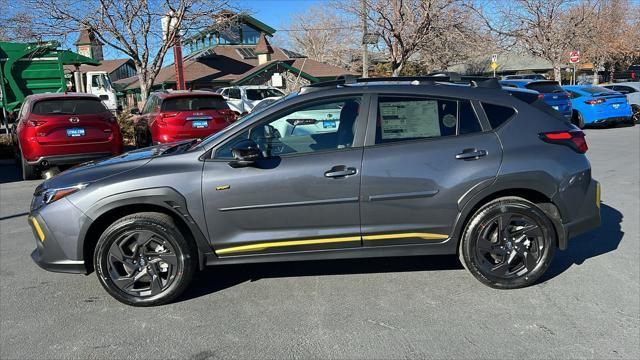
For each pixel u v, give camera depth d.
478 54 27.84
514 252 3.89
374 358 3.05
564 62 29.33
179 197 3.70
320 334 3.36
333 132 3.88
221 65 33.03
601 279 4.10
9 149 12.19
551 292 3.89
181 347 3.25
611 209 6.12
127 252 3.80
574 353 3.06
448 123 3.89
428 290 4.00
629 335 3.24
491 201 3.87
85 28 13.98
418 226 3.83
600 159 9.77
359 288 4.08
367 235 3.84
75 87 18.73
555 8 25.73
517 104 3.96
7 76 13.44
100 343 3.32
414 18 21.97
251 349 3.20
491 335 3.29
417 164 3.77
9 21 13.55
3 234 5.89
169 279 3.81
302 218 3.79
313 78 32.91
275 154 3.83
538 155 3.83
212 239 3.79
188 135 10.33
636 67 34.94
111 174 3.79
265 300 3.91
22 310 3.83
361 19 23.00
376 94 3.89
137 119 12.49
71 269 3.78
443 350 3.12
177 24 14.71
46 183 3.97
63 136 8.76
